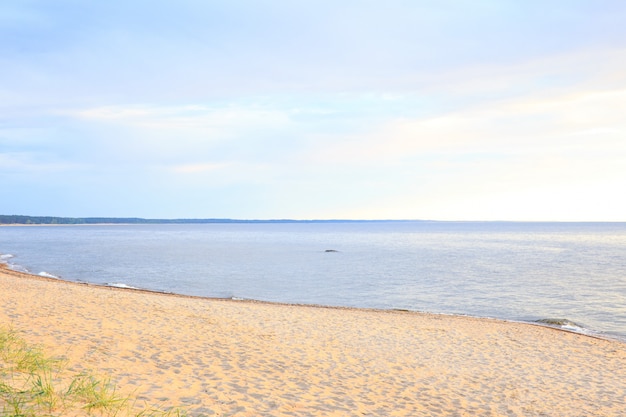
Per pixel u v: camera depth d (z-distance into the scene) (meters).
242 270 43.69
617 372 12.54
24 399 5.45
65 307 15.39
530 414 8.73
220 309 18.61
